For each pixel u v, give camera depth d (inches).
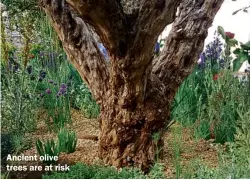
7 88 144.5
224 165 109.3
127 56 101.3
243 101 135.0
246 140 117.0
